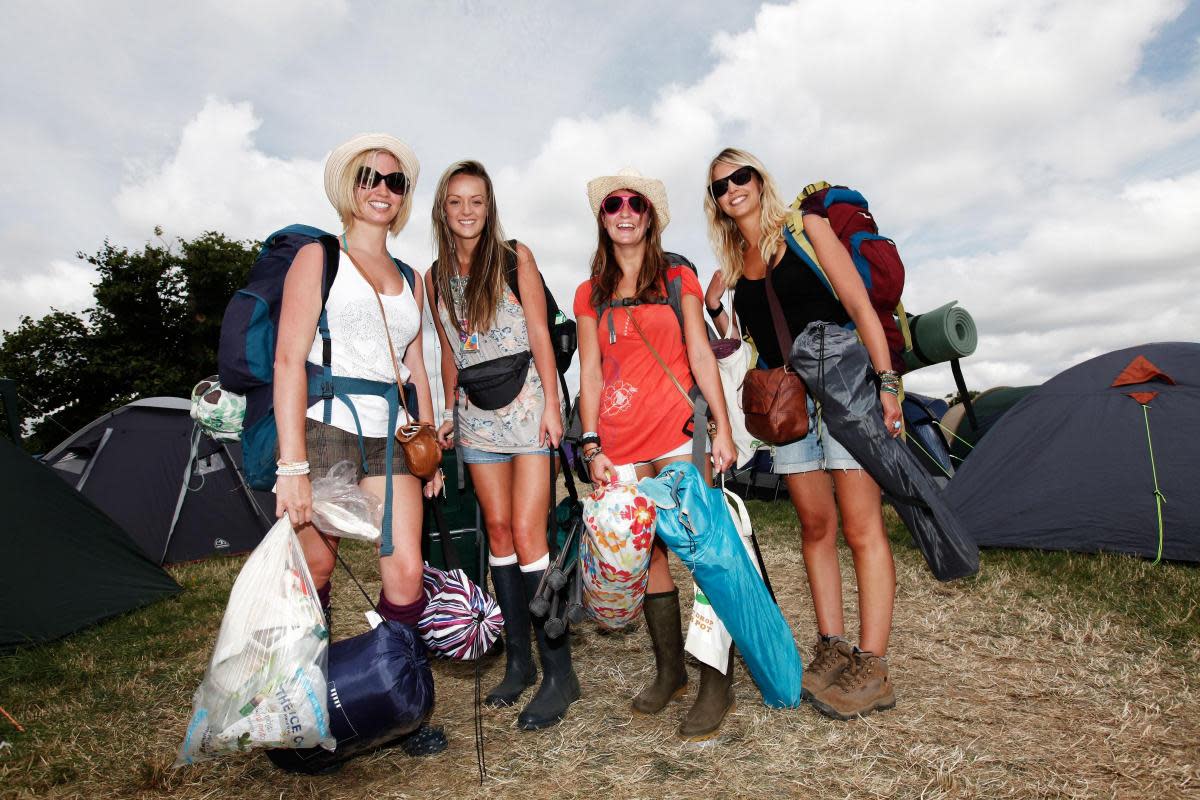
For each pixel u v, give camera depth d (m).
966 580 4.31
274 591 1.98
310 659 1.95
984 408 8.12
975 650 3.13
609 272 2.71
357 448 2.31
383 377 2.40
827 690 2.51
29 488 4.59
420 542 2.42
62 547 4.56
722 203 2.73
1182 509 4.56
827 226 2.52
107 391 29.64
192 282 29.09
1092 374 5.53
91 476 6.80
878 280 2.46
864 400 2.40
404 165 2.49
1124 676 2.76
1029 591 4.05
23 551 4.27
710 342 3.01
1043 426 5.44
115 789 2.24
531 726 2.51
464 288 2.77
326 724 1.95
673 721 2.52
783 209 2.69
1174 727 2.33
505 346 2.71
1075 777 2.03
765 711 2.55
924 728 2.37
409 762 2.33
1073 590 4.04
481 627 2.40
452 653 2.41
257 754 2.42
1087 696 2.60
